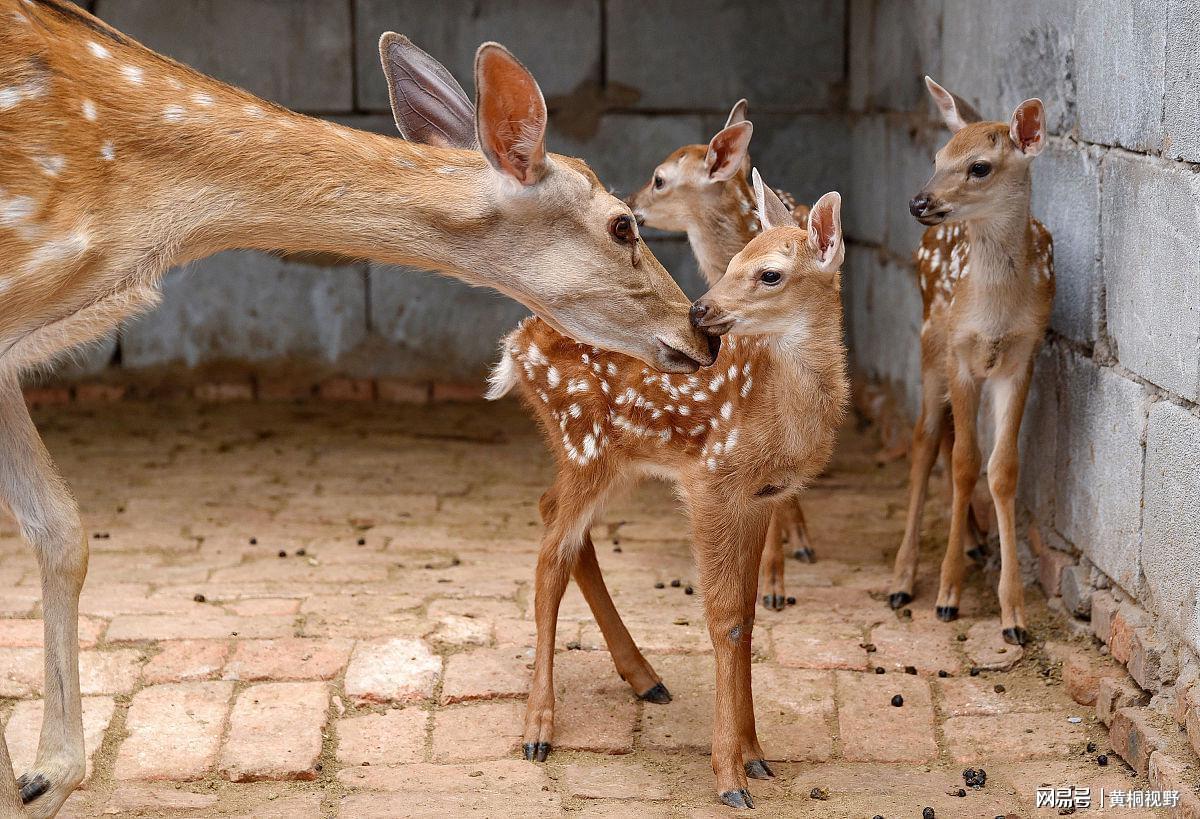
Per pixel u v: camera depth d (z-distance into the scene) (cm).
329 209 496
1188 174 538
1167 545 567
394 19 1262
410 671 645
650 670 627
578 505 584
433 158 508
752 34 1262
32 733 588
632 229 515
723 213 779
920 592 757
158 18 1251
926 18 991
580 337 525
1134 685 590
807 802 538
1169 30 554
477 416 1238
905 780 555
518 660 661
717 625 539
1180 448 550
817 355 530
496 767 566
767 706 617
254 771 555
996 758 573
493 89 483
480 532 883
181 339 1300
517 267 512
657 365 531
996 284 662
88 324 486
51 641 513
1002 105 812
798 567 805
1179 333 548
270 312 1301
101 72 477
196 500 954
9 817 472
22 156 450
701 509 543
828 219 520
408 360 1316
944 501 890
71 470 1034
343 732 593
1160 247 568
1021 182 649
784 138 1280
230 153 486
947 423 838
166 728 590
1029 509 759
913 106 1032
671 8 1259
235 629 690
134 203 475
